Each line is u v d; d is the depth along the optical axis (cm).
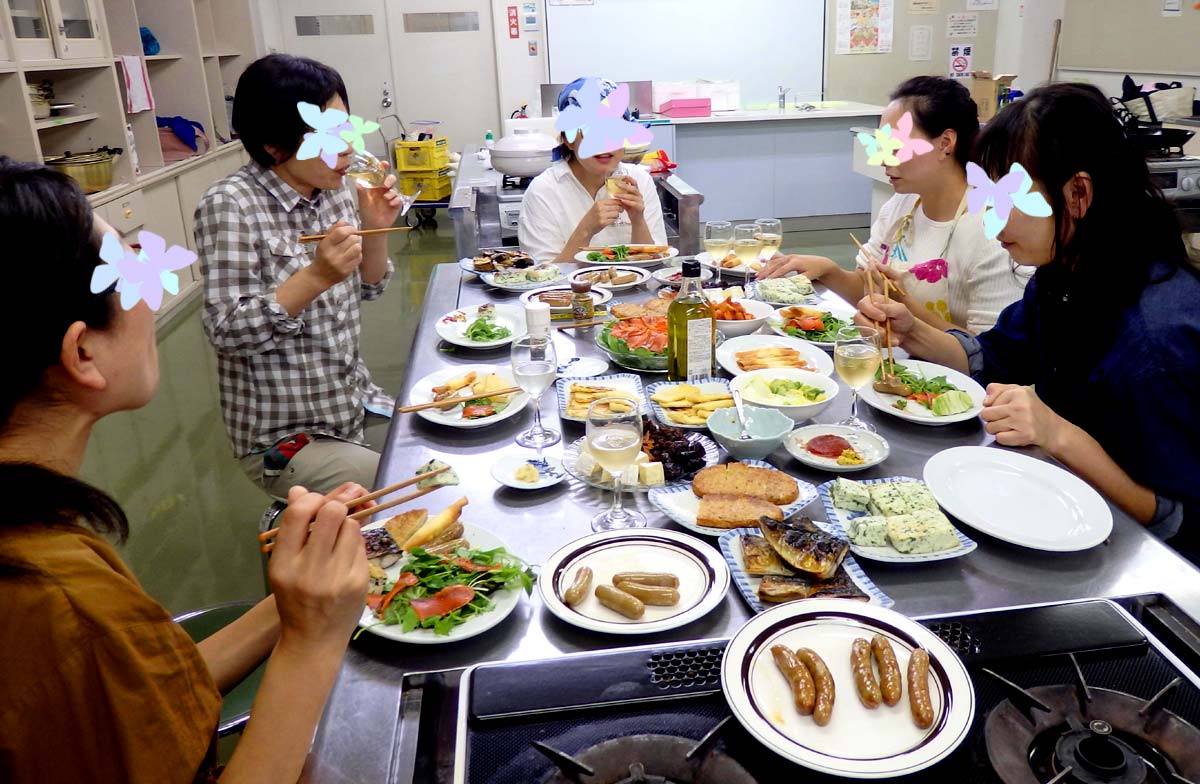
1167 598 97
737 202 675
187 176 582
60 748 63
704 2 746
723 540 110
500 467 135
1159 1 610
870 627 89
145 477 328
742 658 84
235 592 254
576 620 95
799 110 661
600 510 123
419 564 104
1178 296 133
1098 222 136
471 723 78
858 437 141
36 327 67
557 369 171
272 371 202
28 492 65
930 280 229
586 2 743
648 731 76
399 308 526
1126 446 137
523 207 304
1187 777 68
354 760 78
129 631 64
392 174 220
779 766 73
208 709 69
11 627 61
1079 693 75
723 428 138
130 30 527
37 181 68
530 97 798
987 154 144
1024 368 177
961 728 74
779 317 204
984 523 113
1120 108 396
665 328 183
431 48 805
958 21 769
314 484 194
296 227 205
